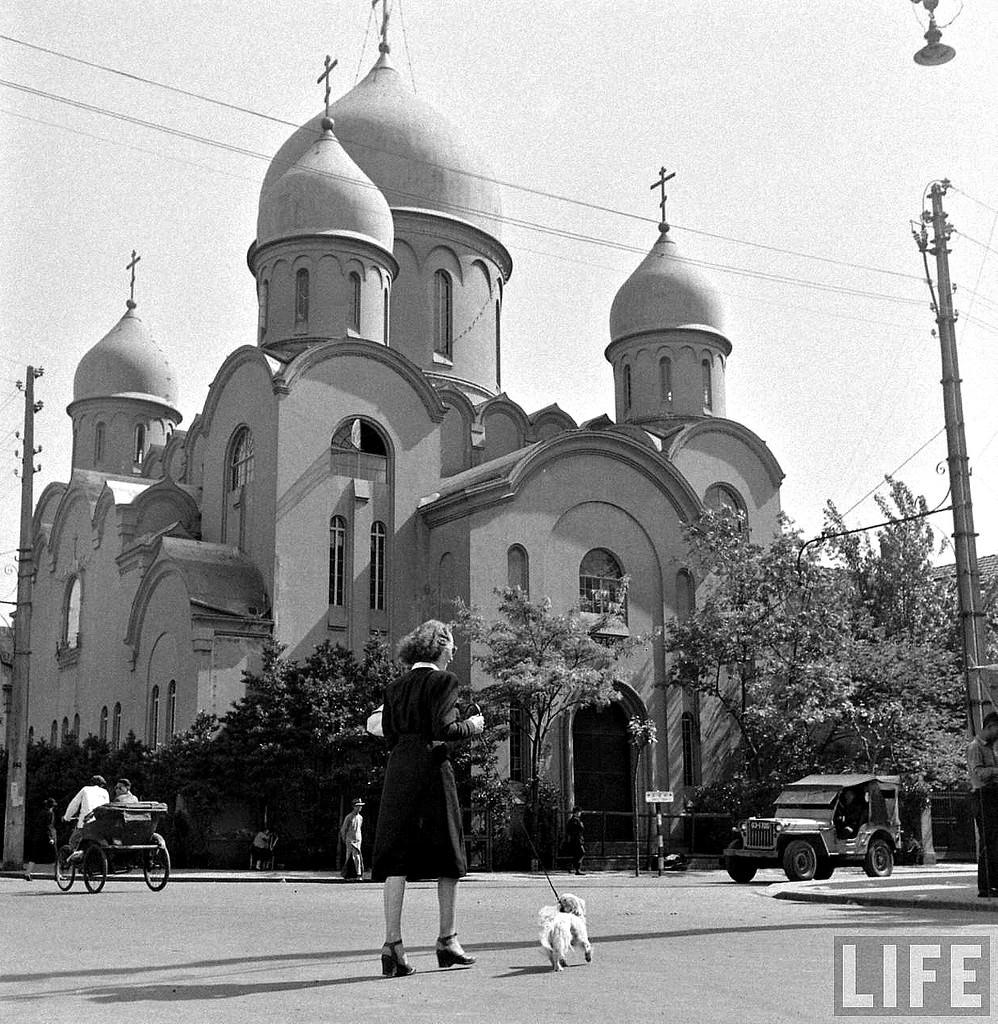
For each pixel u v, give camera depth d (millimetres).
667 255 53812
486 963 9914
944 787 42125
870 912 16734
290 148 52000
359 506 42250
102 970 9742
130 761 38781
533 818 35875
